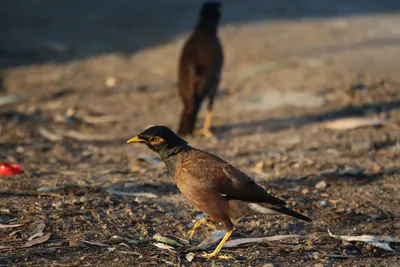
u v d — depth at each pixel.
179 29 23.61
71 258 8.30
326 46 20.02
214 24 14.49
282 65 18.14
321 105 15.53
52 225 9.16
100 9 27.11
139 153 13.10
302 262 8.38
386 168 11.70
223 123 15.05
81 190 10.50
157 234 8.95
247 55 19.48
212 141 13.91
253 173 11.70
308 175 11.46
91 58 20.66
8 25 24.77
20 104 16.69
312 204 10.27
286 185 11.08
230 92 16.92
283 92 16.38
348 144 13.09
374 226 9.50
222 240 8.52
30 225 9.14
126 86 17.91
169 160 8.63
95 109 16.28
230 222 8.46
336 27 22.39
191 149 8.68
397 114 14.67
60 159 12.73
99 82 18.38
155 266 8.18
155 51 20.83
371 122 14.02
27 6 27.77
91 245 8.64
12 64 20.25
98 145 13.81
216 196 8.26
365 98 15.73
